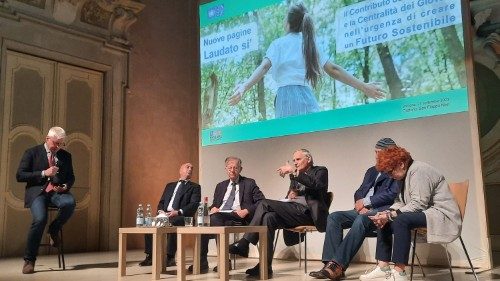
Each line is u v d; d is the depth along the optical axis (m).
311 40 5.18
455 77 4.12
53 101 5.99
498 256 5.00
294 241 4.13
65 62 6.12
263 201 3.51
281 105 5.36
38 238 3.79
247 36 5.81
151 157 6.96
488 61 6.68
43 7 5.89
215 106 6.03
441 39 4.23
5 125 5.49
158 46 7.23
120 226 6.45
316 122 5.04
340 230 3.32
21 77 5.71
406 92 4.41
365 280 3.06
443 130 4.15
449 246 3.99
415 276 3.37
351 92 4.79
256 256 5.16
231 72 5.93
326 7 5.10
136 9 6.78
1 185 5.41
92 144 6.36
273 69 5.49
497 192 6.46
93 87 6.45
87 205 6.22
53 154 4.12
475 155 3.95
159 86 7.18
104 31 6.56
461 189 3.09
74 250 6.02
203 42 6.29
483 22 6.71
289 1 5.45
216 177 5.89
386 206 3.39
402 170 2.96
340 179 4.79
